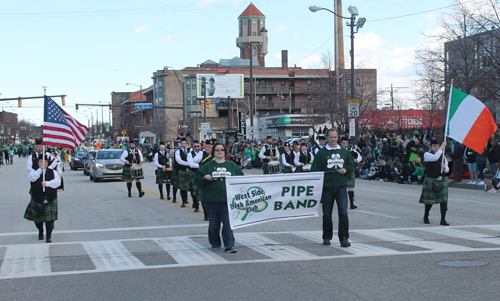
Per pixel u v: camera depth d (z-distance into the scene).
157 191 20.95
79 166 39.62
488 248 8.26
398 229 10.38
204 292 5.89
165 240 9.58
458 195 17.19
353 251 8.12
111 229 11.13
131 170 18.20
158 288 6.12
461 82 25.84
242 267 7.14
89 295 5.89
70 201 17.22
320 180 8.52
